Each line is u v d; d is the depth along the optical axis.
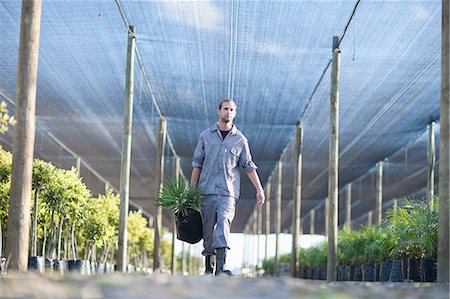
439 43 10.46
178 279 3.36
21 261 6.47
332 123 11.31
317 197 32.03
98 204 11.84
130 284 2.82
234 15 9.72
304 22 9.95
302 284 3.41
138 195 31.30
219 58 11.72
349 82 12.84
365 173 24.34
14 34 10.55
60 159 21.73
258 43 10.87
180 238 6.85
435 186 23.48
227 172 6.71
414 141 18.05
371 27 10.05
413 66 11.66
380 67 11.84
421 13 9.32
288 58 11.59
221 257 6.59
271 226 47.72
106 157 21.47
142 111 15.78
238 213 44.00
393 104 14.20
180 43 11.05
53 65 12.21
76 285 2.68
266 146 19.95
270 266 31.34
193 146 20.31
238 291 2.68
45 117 16.34
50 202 9.16
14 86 13.31
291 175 25.45
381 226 11.34
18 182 6.52
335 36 10.57
